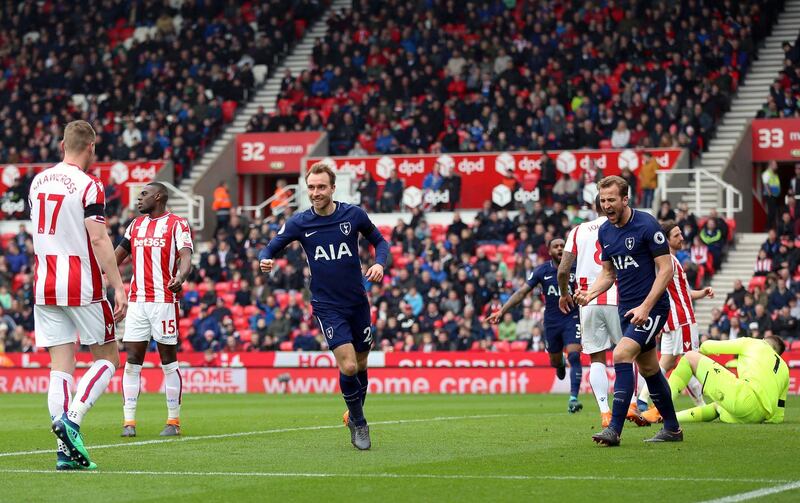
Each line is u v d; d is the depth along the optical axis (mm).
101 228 10766
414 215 35812
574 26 42344
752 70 40562
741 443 12828
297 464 11148
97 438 14258
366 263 34938
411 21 45031
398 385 30391
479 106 40312
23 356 33031
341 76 43625
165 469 10781
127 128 43500
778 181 34938
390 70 43219
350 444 13156
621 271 12555
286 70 44406
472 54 42688
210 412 20531
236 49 46469
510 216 36594
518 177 37531
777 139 36875
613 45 40906
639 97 38281
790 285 29719
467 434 14375
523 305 31641
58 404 10828
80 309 10891
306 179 12039
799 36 38938
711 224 32688
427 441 13430
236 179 42562
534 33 42688
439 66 42688
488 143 38938
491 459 11477
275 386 31375
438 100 41219
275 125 42344
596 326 15523
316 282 12125
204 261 36625
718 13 41344
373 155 39594
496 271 32906
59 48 48281
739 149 36656
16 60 48406
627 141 37625
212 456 11898
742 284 29922
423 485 9609
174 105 44219
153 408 22250
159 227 14945
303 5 48000
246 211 39656
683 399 24453
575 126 38094
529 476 10141
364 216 12180
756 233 36875
